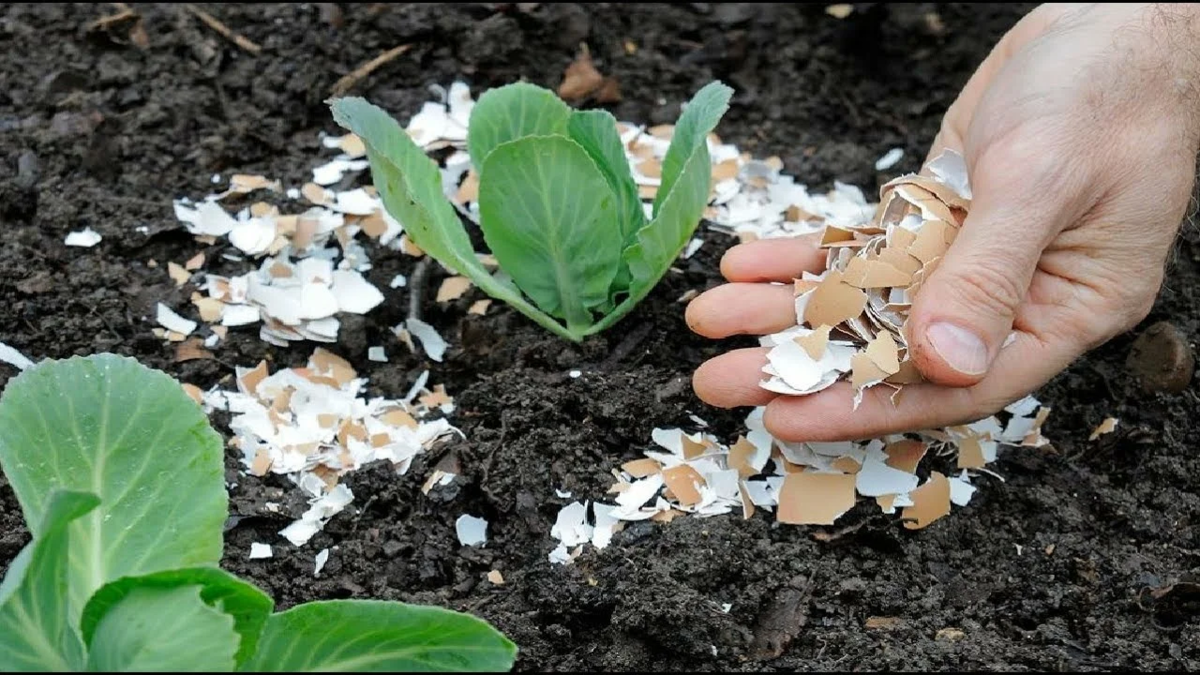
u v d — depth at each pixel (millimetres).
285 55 848
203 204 785
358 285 760
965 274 653
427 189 729
